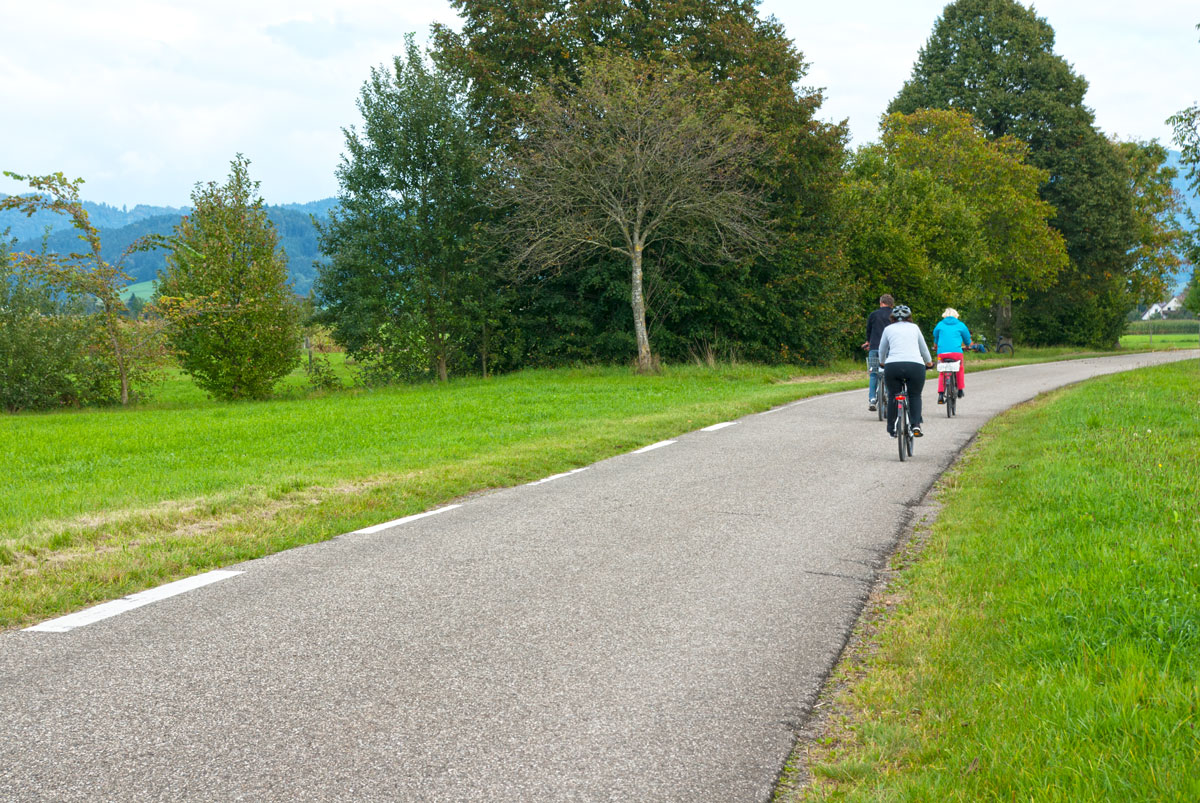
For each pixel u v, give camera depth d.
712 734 3.29
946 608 4.58
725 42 29.47
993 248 43.59
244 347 24.75
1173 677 3.36
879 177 40.69
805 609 4.82
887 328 10.77
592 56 28.38
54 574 5.45
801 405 17.41
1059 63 49.19
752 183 29.56
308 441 13.02
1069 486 7.07
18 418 19.91
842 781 2.93
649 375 26.61
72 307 24.30
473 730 3.30
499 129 29.80
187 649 4.17
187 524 7.07
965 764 2.86
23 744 3.14
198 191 25.12
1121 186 49.28
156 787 2.84
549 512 7.50
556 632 4.44
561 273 29.94
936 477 9.15
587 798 2.81
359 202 28.80
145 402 25.38
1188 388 16.16
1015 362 35.84
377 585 5.29
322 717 3.40
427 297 28.92
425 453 10.99
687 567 5.70
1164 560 4.83
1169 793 2.57
